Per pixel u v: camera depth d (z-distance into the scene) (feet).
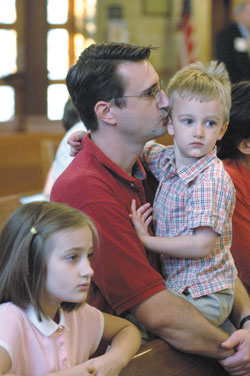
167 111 11.78
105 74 11.47
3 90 45.24
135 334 10.28
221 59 35.58
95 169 11.57
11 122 45.65
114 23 47.01
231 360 11.54
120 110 11.51
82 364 9.20
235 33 35.04
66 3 45.98
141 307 11.07
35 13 45.27
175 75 12.11
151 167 12.64
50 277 8.82
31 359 8.83
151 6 47.44
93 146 11.75
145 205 11.94
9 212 18.83
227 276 11.97
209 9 48.01
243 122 13.80
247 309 12.45
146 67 11.66
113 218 11.07
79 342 9.63
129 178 11.84
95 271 11.15
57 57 46.68
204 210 11.23
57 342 9.11
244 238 13.57
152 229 12.25
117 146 11.83
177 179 11.95
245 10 34.65
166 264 12.14
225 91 11.65
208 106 11.37
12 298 8.86
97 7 46.62
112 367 9.43
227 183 11.59
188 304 11.28
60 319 9.29
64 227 8.84
